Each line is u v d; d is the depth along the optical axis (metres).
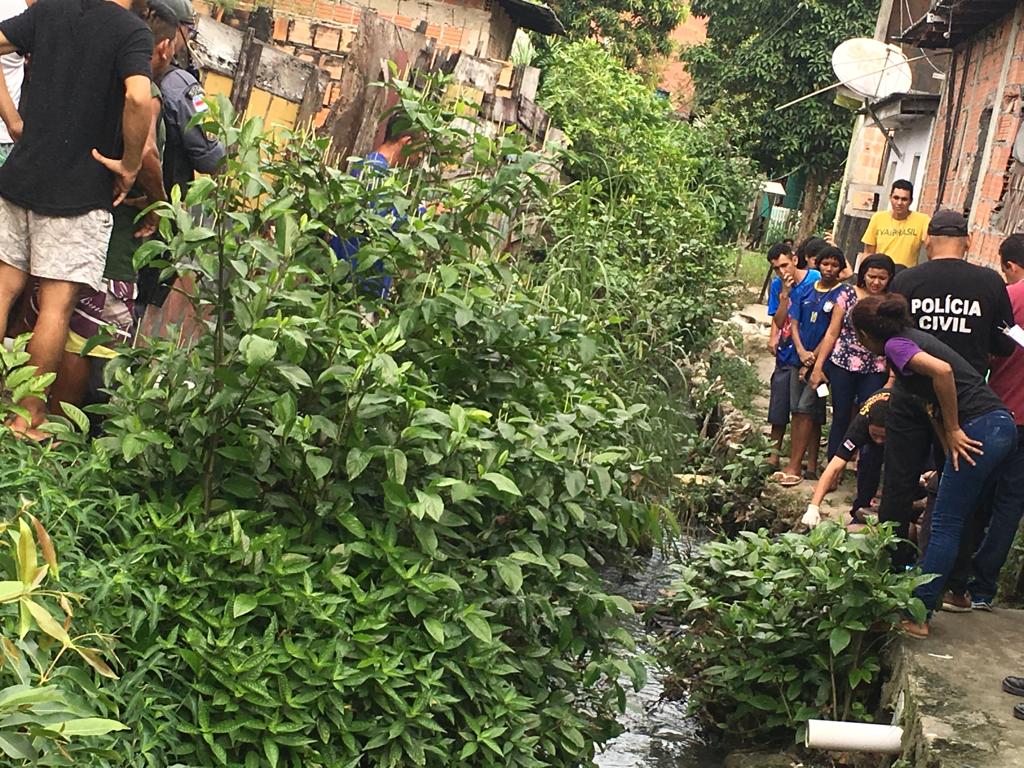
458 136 6.25
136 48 5.49
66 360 5.75
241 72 8.55
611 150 16.98
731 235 27.84
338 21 13.46
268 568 4.44
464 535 5.18
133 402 4.78
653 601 8.52
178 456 4.64
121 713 3.92
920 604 6.27
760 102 32.72
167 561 4.40
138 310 6.48
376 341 4.95
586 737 5.56
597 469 5.35
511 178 5.80
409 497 4.83
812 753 6.28
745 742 6.71
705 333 15.31
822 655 6.46
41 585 3.78
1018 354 7.06
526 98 11.70
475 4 15.70
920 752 5.41
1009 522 6.92
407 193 6.18
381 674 4.41
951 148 16.41
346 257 5.75
